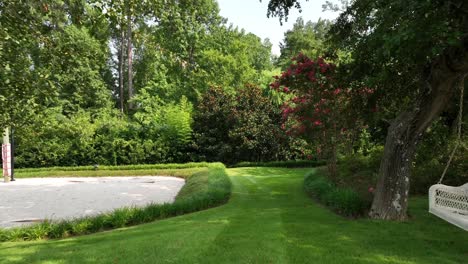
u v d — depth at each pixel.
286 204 7.98
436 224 5.22
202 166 20.22
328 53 8.17
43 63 4.92
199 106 23.09
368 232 4.79
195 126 23.41
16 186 15.47
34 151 22.91
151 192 13.09
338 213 6.48
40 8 4.49
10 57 4.50
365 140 11.82
